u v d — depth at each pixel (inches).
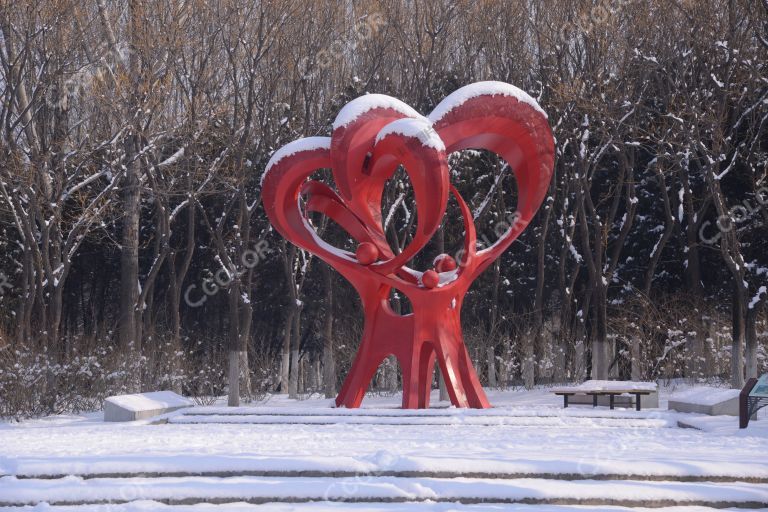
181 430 572.7
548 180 689.6
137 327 1014.4
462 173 1227.9
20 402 750.5
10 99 829.2
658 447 427.5
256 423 641.0
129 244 979.3
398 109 671.8
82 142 905.5
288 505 308.0
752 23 798.5
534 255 1293.1
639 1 912.9
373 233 684.1
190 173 954.1
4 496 316.5
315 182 682.8
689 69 946.1
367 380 687.1
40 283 899.4
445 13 1028.5
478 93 657.6
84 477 344.2
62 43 844.6
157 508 304.2
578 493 311.7
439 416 619.8
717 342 989.2
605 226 1051.9
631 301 1114.1
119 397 697.0
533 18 1040.2
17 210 944.3
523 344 1028.5
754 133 994.1
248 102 924.6
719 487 320.8
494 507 304.8
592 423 593.6
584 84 950.4
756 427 534.3
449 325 680.4
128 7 898.1
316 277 1365.7
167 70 893.2
